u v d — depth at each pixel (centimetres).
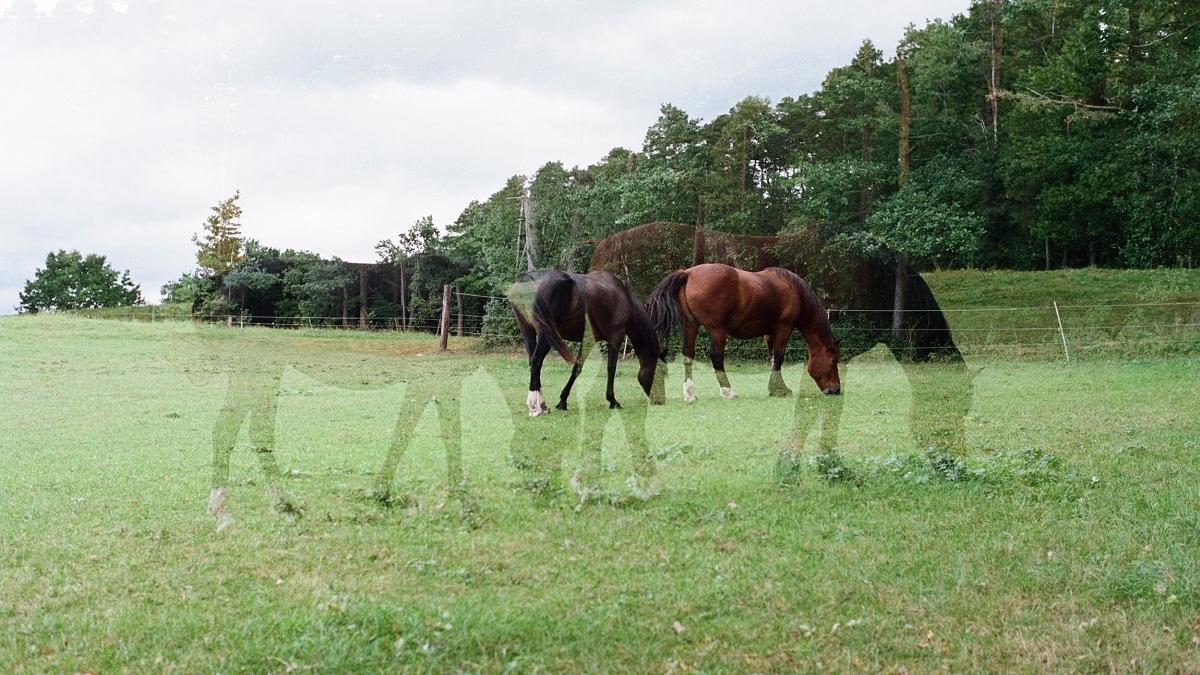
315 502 633
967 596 418
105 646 364
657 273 1358
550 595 423
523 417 1111
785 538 520
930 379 1364
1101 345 2050
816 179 2386
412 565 474
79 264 5700
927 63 3575
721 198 2355
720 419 1062
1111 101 2703
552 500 626
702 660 351
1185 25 2245
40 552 509
